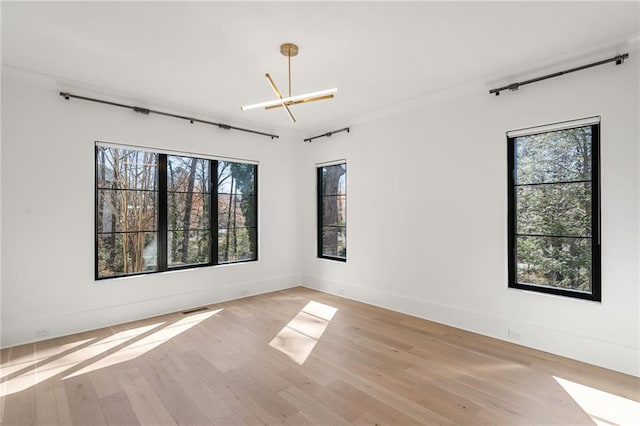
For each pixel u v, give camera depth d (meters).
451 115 3.81
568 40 2.71
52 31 2.54
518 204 3.38
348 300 4.91
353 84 3.65
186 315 4.21
